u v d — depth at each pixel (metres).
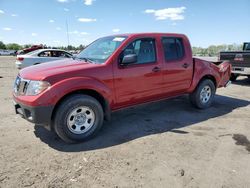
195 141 4.21
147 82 4.86
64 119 3.89
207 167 3.36
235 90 9.08
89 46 5.40
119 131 4.65
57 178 3.06
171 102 6.84
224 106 6.61
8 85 9.50
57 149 3.86
